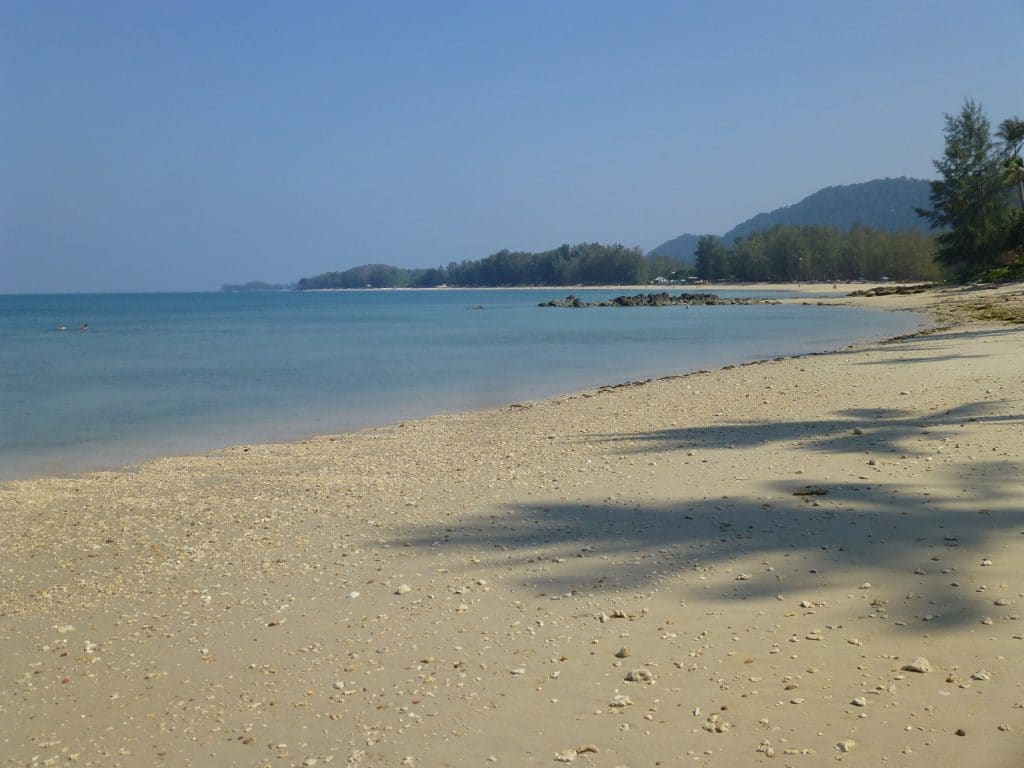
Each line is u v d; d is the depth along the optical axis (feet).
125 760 14.16
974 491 27.53
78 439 54.29
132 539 28.40
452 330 194.80
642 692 15.43
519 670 16.66
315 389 81.51
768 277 621.31
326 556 25.30
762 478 31.83
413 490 34.22
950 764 12.44
